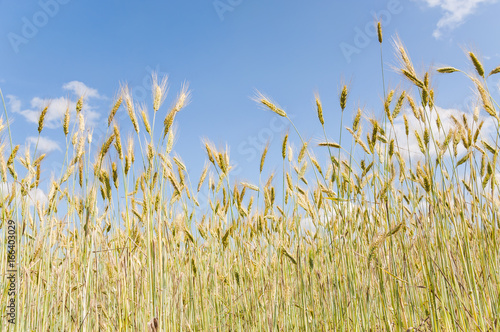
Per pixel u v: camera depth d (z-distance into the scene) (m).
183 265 1.58
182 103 1.44
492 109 1.41
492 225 1.41
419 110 1.48
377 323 1.45
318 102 1.52
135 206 1.58
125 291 1.38
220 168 1.64
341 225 1.53
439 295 1.37
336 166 1.55
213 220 1.67
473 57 1.43
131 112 1.40
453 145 1.49
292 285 1.65
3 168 1.50
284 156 1.61
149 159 1.39
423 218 1.43
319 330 1.54
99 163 1.40
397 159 1.56
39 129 1.51
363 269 1.46
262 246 1.71
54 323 1.42
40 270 1.42
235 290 1.69
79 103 1.48
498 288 1.34
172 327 1.41
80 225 1.39
